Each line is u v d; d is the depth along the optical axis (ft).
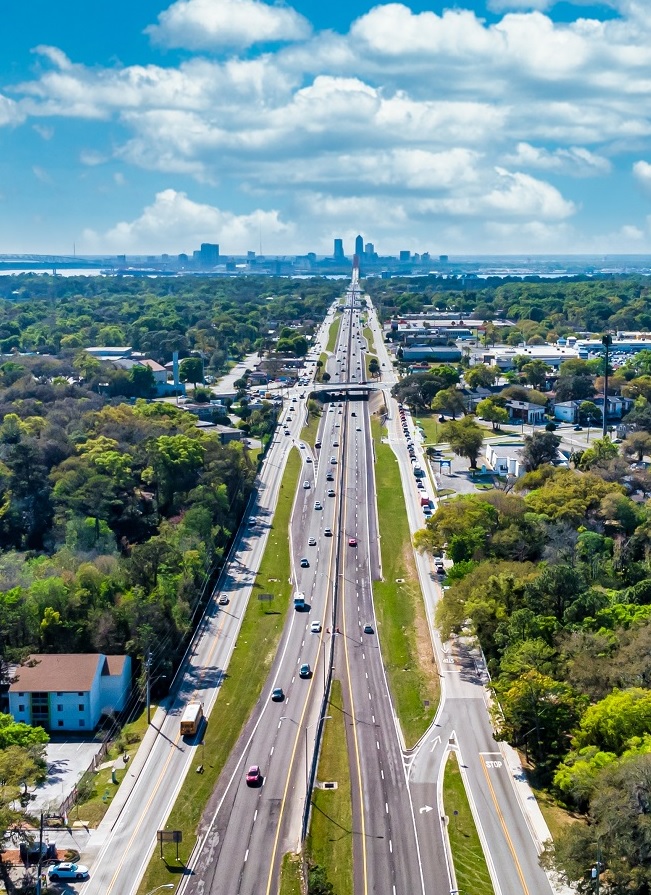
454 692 644.27
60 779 557.74
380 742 585.22
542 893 450.71
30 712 618.03
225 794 534.37
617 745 510.17
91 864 474.08
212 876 465.06
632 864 416.46
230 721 614.75
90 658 638.12
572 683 566.77
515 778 544.21
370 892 452.76
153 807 522.88
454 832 496.64
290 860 476.54
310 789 529.45
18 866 475.31
